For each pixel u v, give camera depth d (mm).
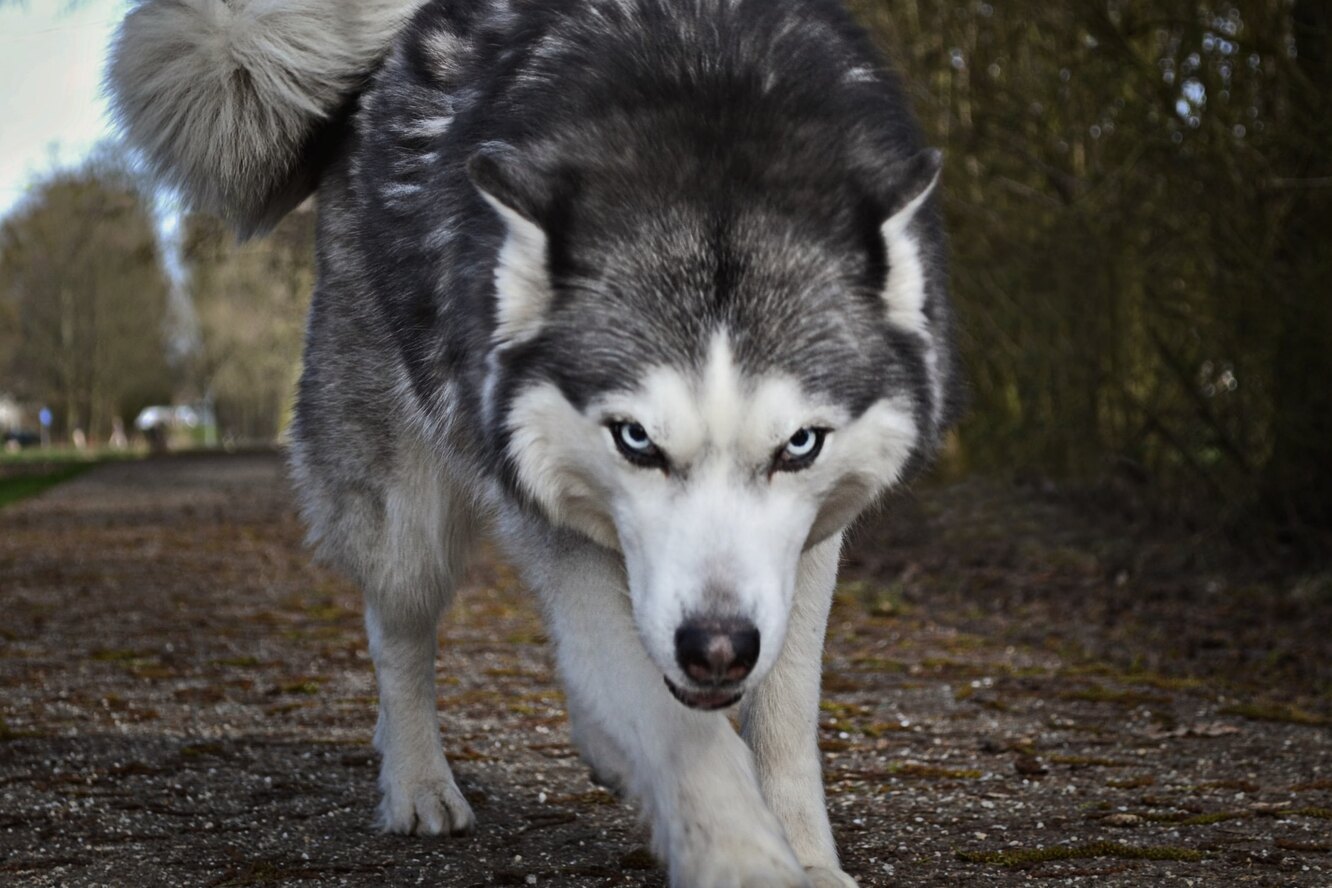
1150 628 8062
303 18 4711
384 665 4504
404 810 4270
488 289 3424
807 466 3092
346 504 4555
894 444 3258
